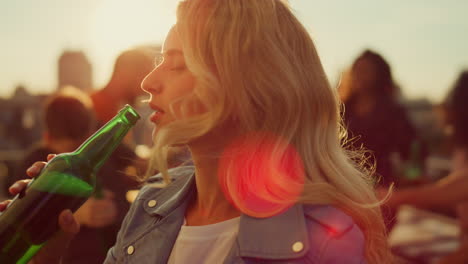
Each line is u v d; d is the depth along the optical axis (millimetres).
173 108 842
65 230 833
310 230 792
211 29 837
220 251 853
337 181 845
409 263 3314
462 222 2514
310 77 874
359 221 835
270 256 785
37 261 906
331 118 890
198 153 873
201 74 816
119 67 2217
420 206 2145
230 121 856
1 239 804
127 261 945
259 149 841
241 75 831
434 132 3266
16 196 832
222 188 889
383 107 2953
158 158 1004
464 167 2547
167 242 917
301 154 853
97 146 879
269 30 848
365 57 3014
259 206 822
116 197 2053
